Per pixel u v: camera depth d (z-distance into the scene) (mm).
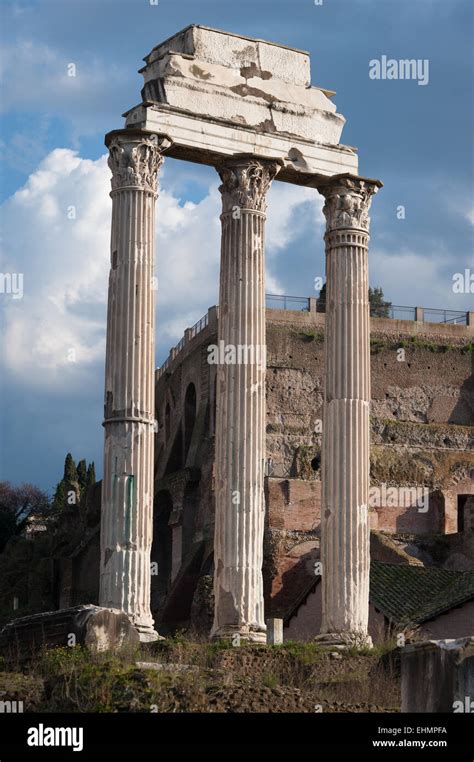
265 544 98062
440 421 118812
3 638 44844
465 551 102625
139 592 46500
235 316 49688
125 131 48344
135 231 48031
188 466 113875
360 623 50031
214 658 45531
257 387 49469
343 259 51906
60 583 119438
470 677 30656
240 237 50031
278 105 51469
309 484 100625
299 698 40469
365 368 51375
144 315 47688
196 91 50156
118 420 47094
